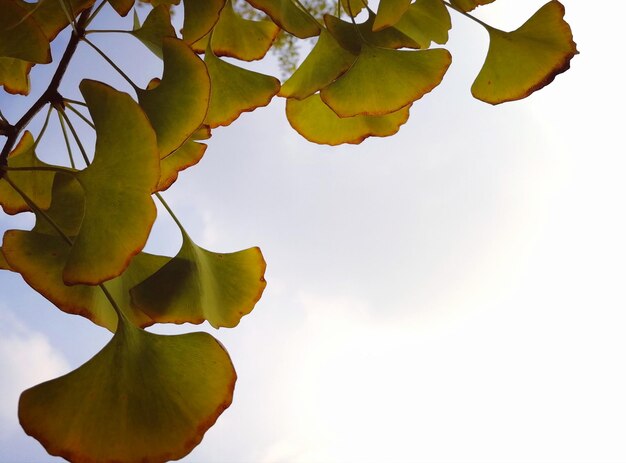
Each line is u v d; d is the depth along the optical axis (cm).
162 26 28
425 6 36
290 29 28
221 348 22
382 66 30
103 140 22
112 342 23
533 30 32
